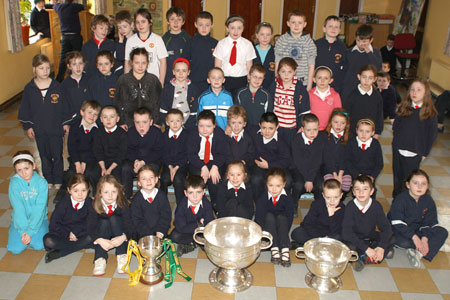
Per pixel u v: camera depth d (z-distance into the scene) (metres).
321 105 4.09
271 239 2.89
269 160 3.80
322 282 2.87
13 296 2.72
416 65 8.88
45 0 8.14
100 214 3.05
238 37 4.36
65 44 6.92
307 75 4.53
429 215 3.26
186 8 9.68
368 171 3.84
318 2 9.80
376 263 3.12
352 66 4.83
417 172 3.19
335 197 3.07
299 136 3.79
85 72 4.48
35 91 3.99
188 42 4.77
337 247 2.92
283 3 9.79
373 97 4.14
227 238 2.99
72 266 3.02
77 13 6.92
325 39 4.68
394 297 2.80
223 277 2.88
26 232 3.10
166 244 2.91
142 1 9.43
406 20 8.74
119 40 5.14
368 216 3.11
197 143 3.71
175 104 4.16
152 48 4.51
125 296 2.74
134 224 3.19
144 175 3.09
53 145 4.10
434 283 2.95
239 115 3.60
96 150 3.80
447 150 5.29
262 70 3.89
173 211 3.79
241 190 3.43
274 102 4.11
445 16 7.38
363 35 4.73
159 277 2.88
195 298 2.73
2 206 3.75
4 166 4.48
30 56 7.35
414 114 3.68
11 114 6.12
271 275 2.98
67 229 3.12
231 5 9.75
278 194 3.24
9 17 6.30
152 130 3.81
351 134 4.18
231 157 3.75
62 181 4.12
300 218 3.74
